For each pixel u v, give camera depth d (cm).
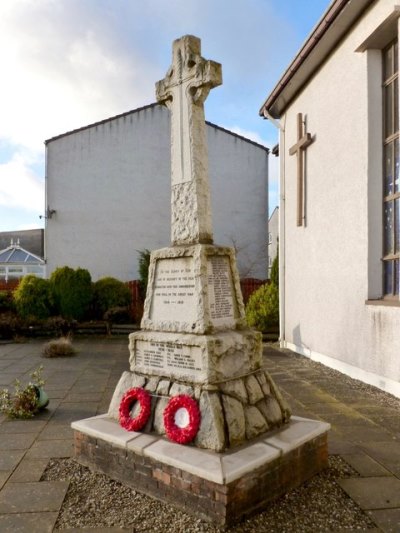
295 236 1002
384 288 684
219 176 2098
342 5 668
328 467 377
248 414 356
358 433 469
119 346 1195
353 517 301
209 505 293
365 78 693
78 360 972
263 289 1244
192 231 400
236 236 2102
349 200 745
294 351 1005
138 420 369
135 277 2011
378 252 687
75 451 396
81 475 369
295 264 1004
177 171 417
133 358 418
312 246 903
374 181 688
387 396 616
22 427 502
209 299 379
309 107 915
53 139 1992
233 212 2106
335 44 789
